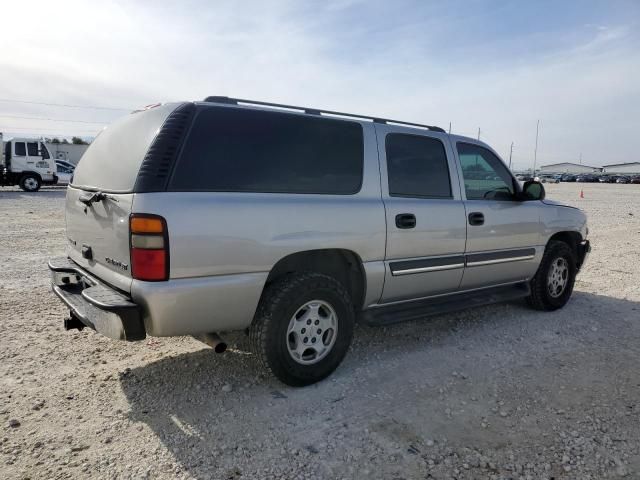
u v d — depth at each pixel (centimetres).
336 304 358
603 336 472
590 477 256
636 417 317
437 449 279
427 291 434
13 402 320
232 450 274
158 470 255
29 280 625
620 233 1250
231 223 309
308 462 265
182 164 302
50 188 2578
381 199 392
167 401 329
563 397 344
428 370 387
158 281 288
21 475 248
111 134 365
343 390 350
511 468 263
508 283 509
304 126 362
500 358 414
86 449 272
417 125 444
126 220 291
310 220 344
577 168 13925
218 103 334
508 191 501
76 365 380
